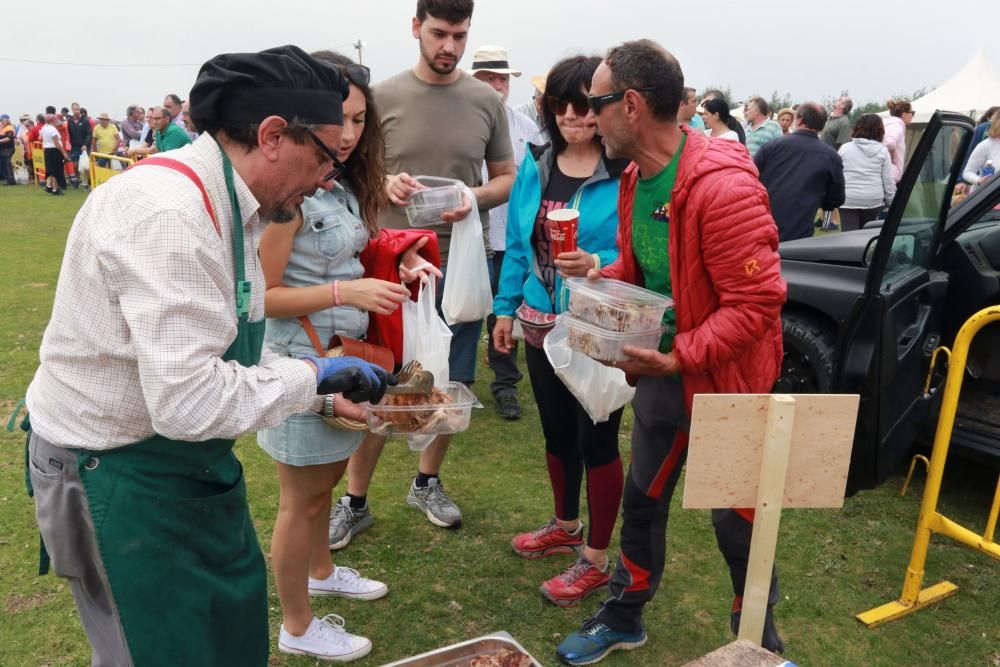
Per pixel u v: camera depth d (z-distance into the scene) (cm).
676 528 335
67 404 146
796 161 580
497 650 196
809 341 377
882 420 289
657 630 266
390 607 276
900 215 270
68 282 141
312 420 214
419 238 235
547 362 279
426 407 212
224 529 163
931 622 274
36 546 301
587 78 252
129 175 138
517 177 290
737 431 159
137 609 152
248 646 175
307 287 208
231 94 139
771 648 227
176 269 131
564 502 304
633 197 218
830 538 329
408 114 334
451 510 330
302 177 148
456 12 313
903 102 1050
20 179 1931
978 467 396
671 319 216
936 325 357
